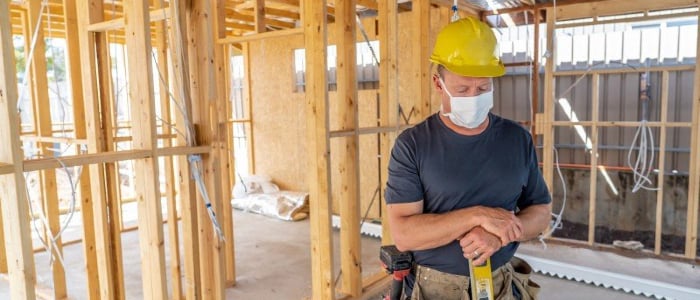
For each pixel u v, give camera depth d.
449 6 4.30
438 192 1.38
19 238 1.79
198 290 2.69
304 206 5.79
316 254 3.04
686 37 4.80
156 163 2.27
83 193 3.03
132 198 6.75
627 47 5.07
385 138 3.50
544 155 4.46
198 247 2.69
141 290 3.63
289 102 6.21
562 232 5.65
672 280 3.51
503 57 5.61
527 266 1.55
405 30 5.12
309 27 2.86
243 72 6.77
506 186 1.40
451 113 1.38
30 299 1.82
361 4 4.67
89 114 2.65
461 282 1.40
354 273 3.31
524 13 4.87
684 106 4.95
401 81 5.18
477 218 1.23
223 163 3.61
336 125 5.70
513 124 1.47
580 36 5.30
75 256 4.41
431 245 1.31
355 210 3.27
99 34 2.64
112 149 2.73
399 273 1.50
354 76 3.11
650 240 5.23
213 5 3.40
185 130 2.49
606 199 5.42
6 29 1.70
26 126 5.94
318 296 3.07
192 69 2.51
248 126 6.65
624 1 4.06
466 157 1.39
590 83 5.32
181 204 2.63
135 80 2.24
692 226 3.98
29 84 4.35
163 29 3.32
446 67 1.34
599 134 5.38
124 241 4.89
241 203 6.09
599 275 3.59
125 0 2.23
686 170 5.02
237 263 4.19
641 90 4.99
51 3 4.41
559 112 5.52
